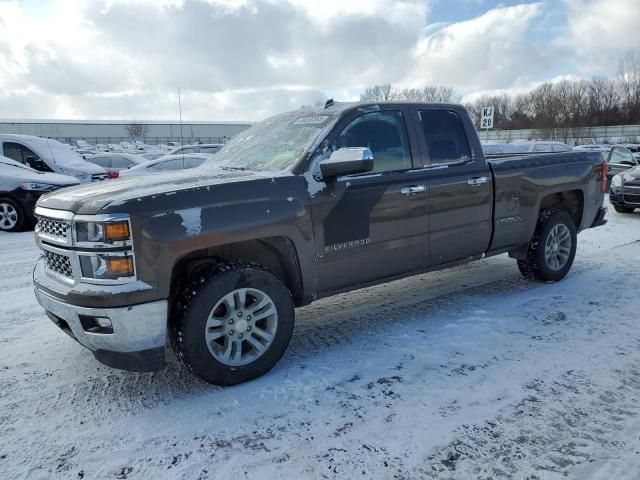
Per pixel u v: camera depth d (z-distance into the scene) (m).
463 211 4.51
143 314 2.94
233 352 3.37
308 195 3.56
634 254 6.82
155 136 76.25
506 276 5.86
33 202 10.30
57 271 3.28
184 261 3.38
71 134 75.38
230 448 2.73
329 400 3.18
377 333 4.24
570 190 5.55
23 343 4.26
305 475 2.49
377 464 2.56
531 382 3.33
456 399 3.14
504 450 2.63
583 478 2.41
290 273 3.65
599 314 4.52
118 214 2.88
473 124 4.74
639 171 10.63
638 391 3.19
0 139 12.63
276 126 4.43
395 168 4.11
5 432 2.93
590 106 56.88
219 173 3.68
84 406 3.20
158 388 3.41
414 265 4.29
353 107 3.98
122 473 2.54
